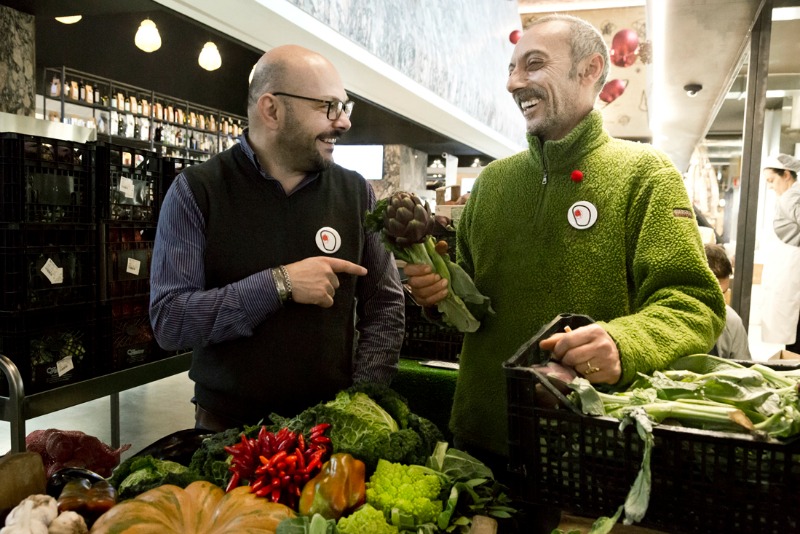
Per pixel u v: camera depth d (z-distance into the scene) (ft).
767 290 11.15
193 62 23.85
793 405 2.91
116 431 11.71
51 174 7.91
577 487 3.13
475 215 5.34
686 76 14.96
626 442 2.94
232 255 5.22
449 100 16.83
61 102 23.99
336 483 3.08
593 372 3.44
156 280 5.16
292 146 5.24
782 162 10.93
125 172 9.20
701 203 22.48
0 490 2.97
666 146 24.99
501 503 3.46
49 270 7.86
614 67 26.20
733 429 2.86
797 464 2.63
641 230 4.41
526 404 3.19
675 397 3.22
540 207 4.85
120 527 2.79
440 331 8.30
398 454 3.44
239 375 5.20
